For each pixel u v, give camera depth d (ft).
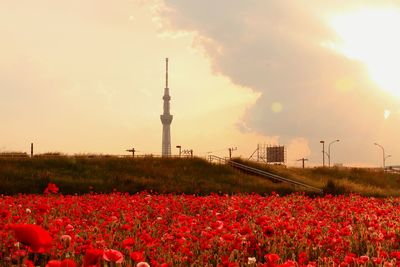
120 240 25.76
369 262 22.45
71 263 10.87
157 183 118.62
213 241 25.14
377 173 194.70
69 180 115.03
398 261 21.31
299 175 174.91
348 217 41.70
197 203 52.49
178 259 21.21
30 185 107.96
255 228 31.73
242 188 119.65
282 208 48.44
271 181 146.72
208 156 167.94
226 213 40.73
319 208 56.34
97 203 49.26
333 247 26.94
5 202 48.88
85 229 28.96
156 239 24.70
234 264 18.69
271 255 16.55
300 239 27.58
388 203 66.80
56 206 44.96
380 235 29.07
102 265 14.01
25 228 10.21
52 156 147.43
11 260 18.04
